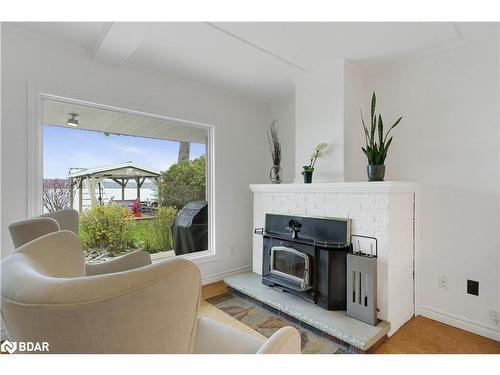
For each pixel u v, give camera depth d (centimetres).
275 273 257
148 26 192
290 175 346
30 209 202
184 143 311
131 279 49
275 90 324
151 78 268
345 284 212
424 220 228
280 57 241
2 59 193
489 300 196
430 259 224
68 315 46
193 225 317
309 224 245
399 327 207
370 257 196
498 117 194
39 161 209
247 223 351
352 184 213
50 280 52
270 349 77
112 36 202
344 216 222
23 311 48
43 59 209
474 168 204
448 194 216
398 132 245
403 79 244
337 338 185
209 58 245
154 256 289
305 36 208
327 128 258
